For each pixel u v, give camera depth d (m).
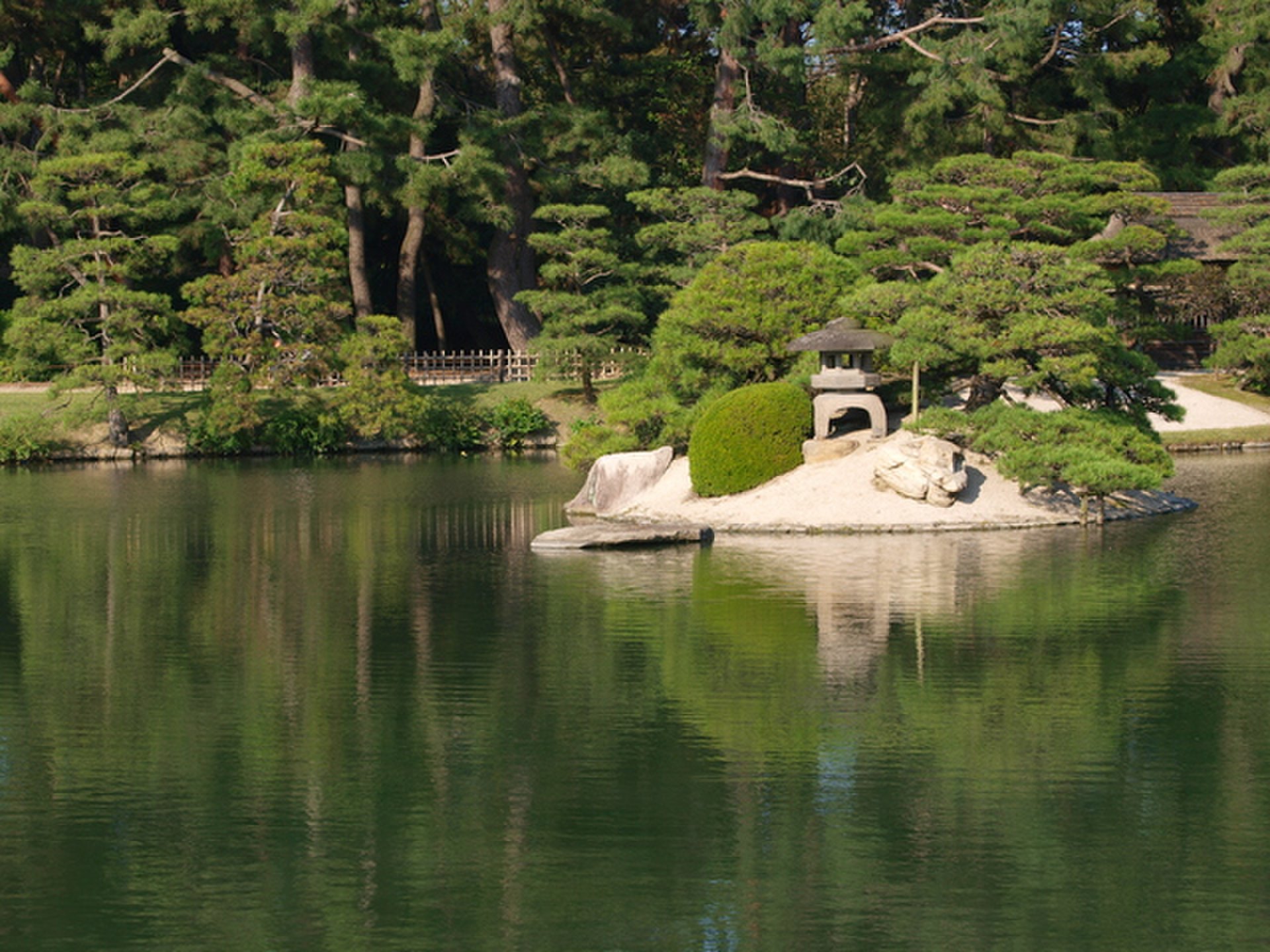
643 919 16.23
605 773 20.75
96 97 83.88
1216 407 70.06
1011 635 28.53
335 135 77.69
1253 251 69.81
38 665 27.25
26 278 68.94
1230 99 89.88
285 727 23.05
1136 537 40.41
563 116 80.94
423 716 23.56
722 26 82.25
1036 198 63.94
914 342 44.19
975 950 15.48
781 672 26.02
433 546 41.03
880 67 86.19
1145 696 24.28
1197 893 16.72
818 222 79.94
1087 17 85.69
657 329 51.12
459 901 16.72
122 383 75.12
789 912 16.36
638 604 32.00
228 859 17.91
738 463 44.81
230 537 43.12
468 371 84.69
